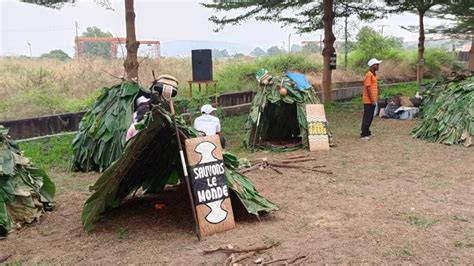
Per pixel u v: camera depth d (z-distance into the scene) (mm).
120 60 18016
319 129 9773
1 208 5336
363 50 25266
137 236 5043
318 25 17484
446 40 35344
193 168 5031
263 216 5527
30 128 10977
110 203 5871
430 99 13625
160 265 4254
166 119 5004
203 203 5008
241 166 7984
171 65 17406
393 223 5176
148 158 5656
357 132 11820
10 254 4680
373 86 10469
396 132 11641
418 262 4156
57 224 5613
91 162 8586
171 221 5516
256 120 9961
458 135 9820
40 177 6180
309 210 5738
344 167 8023
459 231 4895
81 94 14086
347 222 5258
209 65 12820
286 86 10180
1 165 5527
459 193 6301
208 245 4684
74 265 4359
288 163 8398
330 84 16719
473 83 10625
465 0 18188
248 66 19125
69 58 18891
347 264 4145
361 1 16844
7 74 14672
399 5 17641
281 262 4184
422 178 7141
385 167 7941
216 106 13266
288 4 16031
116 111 8570
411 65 25641
